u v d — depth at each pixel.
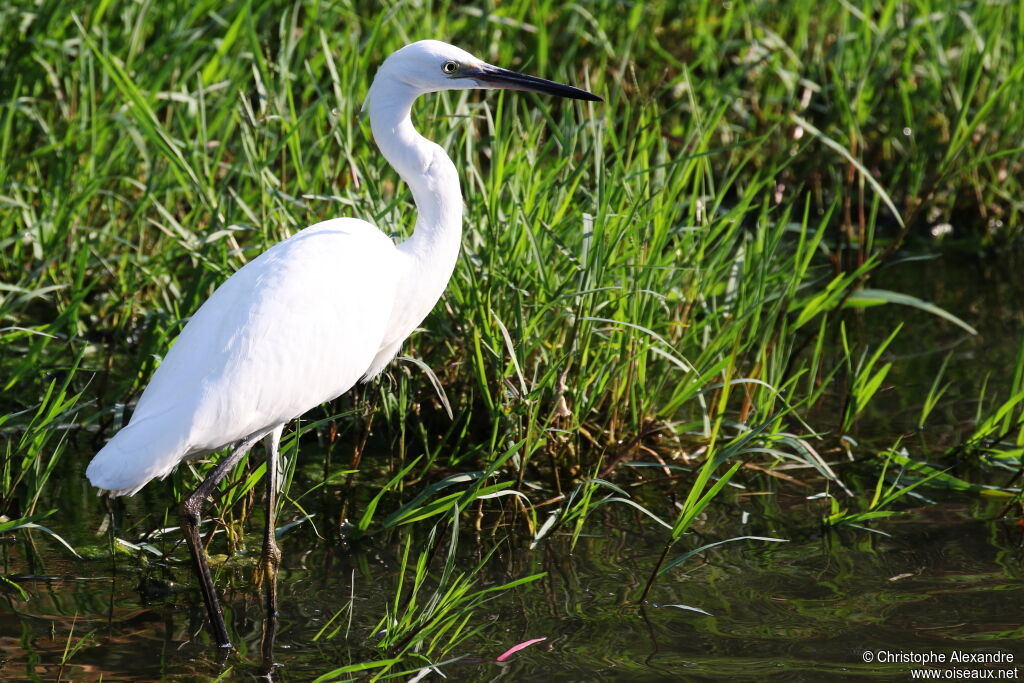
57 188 10.63
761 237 10.14
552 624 7.17
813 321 12.17
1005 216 14.60
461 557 8.04
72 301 9.76
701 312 11.01
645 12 14.99
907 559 7.94
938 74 14.23
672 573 7.81
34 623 7.09
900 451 9.45
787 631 7.06
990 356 11.23
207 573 6.86
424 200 7.91
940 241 14.23
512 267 8.84
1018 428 9.47
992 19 14.47
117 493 6.58
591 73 14.30
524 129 12.34
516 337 8.75
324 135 10.87
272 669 6.68
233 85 11.34
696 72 14.98
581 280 8.69
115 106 11.30
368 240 7.64
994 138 14.38
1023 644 6.88
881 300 10.45
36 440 7.94
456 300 9.12
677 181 9.86
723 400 9.32
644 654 6.82
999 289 12.90
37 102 11.81
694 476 9.11
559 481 8.95
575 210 9.41
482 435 9.70
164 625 7.14
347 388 7.49
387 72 7.88
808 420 10.07
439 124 10.30
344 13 12.37
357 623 7.20
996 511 8.60
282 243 7.51
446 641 6.98
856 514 8.56
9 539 8.09
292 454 8.31
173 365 6.89
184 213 11.71
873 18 15.62
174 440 6.58
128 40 11.94
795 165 15.08
